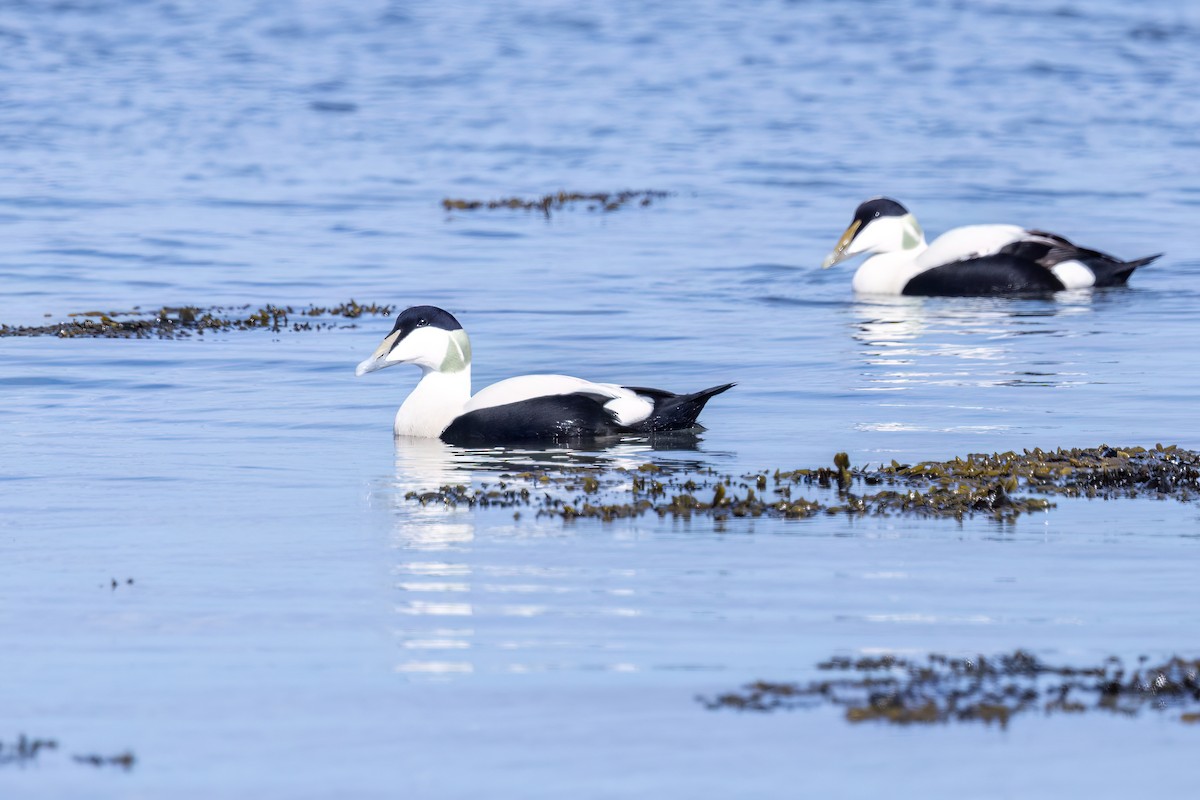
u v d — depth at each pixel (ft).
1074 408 55.01
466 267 90.33
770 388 59.52
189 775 25.17
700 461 47.93
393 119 151.94
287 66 182.91
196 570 35.94
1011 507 41.50
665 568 36.04
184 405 56.59
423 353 52.26
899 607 33.12
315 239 99.50
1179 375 60.85
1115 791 24.61
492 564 36.45
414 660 29.99
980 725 26.94
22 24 208.95
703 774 25.17
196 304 78.84
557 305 78.54
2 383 59.93
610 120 152.56
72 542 38.40
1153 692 28.19
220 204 111.45
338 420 54.60
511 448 50.34
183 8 225.76
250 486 44.60
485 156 134.72
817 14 226.79
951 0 238.68
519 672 29.32
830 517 40.73
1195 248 94.68
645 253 94.89
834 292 84.12
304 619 32.42
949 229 101.71
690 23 217.97
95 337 69.92
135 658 30.12
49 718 27.32
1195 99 162.20
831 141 141.49
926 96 165.89
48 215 105.81
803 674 29.19
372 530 39.58
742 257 93.56
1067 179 120.98
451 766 25.45
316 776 25.13
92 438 50.96
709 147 139.23
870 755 25.84
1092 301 80.94
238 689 28.55
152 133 142.20
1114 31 210.59
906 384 59.82
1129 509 41.42
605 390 51.98
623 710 27.58
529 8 230.68
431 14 223.51
